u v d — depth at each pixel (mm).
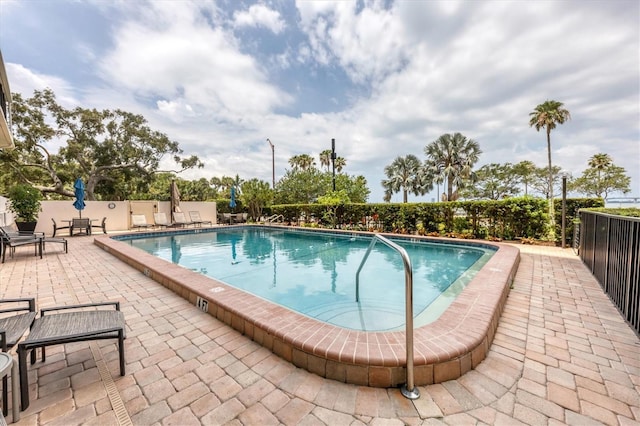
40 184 19703
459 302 2754
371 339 2100
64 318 2062
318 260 6883
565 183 7266
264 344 2365
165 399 1724
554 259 5805
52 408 1639
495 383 1845
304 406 1664
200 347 2354
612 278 3375
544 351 2238
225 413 1610
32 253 6660
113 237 9586
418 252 7586
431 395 1738
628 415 1564
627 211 6105
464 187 23906
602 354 2193
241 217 17328
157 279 4262
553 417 1553
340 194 13312
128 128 20031
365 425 1513
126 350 2301
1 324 1917
